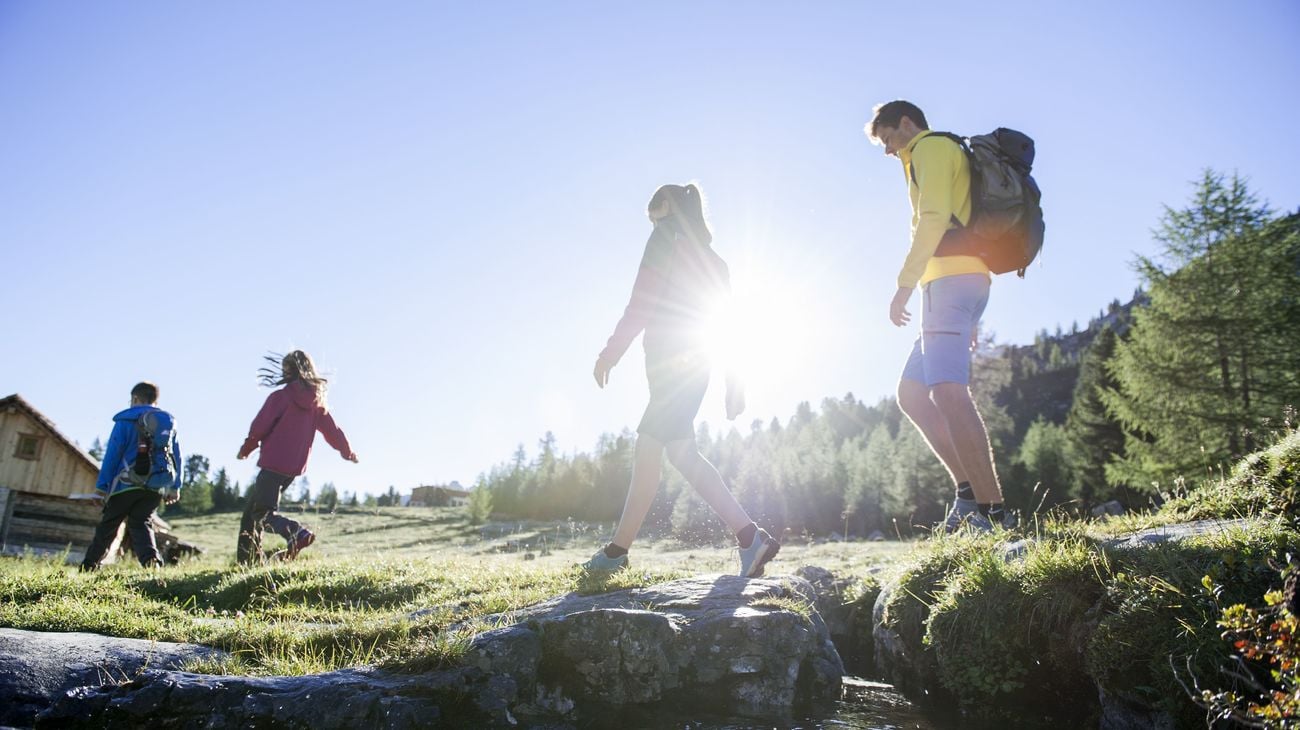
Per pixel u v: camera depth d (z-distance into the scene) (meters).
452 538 27.80
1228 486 4.01
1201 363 20.23
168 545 12.76
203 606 4.96
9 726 2.57
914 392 5.11
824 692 3.45
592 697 3.07
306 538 7.36
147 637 3.45
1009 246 4.55
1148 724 2.60
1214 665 2.43
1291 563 2.31
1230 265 20.62
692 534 9.26
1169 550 2.98
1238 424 19.17
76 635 3.28
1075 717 3.04
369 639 3.39
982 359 55.62
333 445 8.00
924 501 40.00
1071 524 4.00
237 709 2.60
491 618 3.54
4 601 4.09
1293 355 19.47
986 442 4.52
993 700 3.22
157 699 2.65
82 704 2.66
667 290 4.38
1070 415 45.69
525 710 2.89
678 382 4.39
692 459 4.45
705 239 4.58
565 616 3.18
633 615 3.19
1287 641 2.01
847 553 8.06
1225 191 21.09
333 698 2.63
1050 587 3.19
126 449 7.15
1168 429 20.52
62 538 17.59
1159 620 2.68
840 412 115.31
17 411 18.36
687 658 3.28
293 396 7.57
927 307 4.73
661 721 3.05
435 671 2.85
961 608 3.41
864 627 4.65
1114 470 21.55
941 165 4.41
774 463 50.19
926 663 3.63
